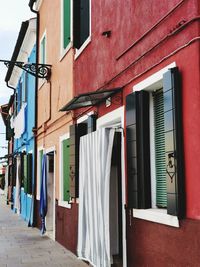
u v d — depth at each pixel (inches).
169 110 199.3
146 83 236.1
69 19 432.8
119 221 274.8
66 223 409.1
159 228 215.5
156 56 225.0
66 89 422.9
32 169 632.4
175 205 191.9
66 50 424.2
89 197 301.0
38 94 593.6
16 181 854.5
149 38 234.4
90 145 300.8
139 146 240.7
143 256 233.6
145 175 237.9
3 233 529.0
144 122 241.1
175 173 192.7
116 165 277.4
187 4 193.6
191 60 188.5
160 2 221.5
